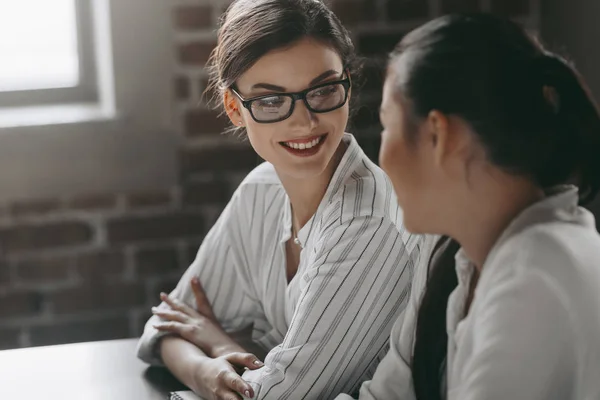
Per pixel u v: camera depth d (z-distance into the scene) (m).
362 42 3.61
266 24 1.77
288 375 1.82
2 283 3.59
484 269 1.30
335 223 1.85
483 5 3.63
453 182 1.31
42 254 3.60
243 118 1.88
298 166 1.82
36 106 3.73
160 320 2.17
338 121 1.80
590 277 1.25
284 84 1.77
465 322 1.31
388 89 1.34
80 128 3.51
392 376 1.60
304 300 1.84
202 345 2.08
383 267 1.83
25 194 3.53
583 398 1.23
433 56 1.27
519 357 1.22
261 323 2.19
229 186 3.67
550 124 1.27
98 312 3.67
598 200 3.25
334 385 1.84
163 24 3.51
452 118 1.27
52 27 3.73
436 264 1.49
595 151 1.30
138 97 3.54
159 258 3.68
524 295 1.23
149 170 3.60
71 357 2.16
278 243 2.07
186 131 3.60
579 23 3.43
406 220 1.36
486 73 1.25
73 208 3.58
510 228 1.30
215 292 2.21
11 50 3.71
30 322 3.63
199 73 3.57
